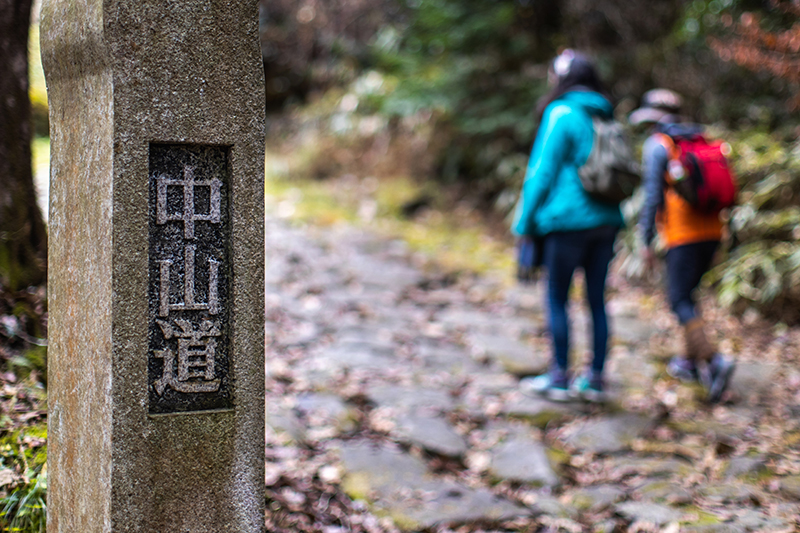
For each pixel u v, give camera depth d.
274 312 4.63
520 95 7.71
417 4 8.11
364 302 5.11
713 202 3.69
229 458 1.69
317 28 9.62
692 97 6.91
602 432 3.42
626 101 7.28
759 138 5.80
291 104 9.88
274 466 2.77
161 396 1.64
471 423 3.50
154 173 1.61
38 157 4.53
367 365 4.04
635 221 5.99
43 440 2.15
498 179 7.75
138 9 1.54
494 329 4.88
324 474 2.81
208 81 1.62
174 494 1.63
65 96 1.73
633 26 7.57
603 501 2.78
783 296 5.18
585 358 4.49
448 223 7.45
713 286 5.68
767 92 6.50
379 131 8.51
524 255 3.80
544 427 3.52
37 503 1.98
